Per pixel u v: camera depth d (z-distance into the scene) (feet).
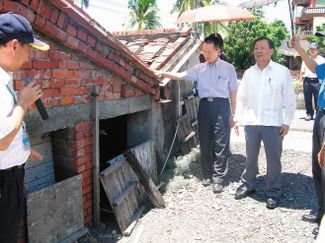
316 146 13.66
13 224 7.86
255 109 16.20
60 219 11.94
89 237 13.43
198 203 16.55
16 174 7.74
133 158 16.12
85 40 12.14
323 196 13.25
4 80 7.04
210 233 13.93
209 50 17.26
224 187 18.29
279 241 13.34
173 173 19.98
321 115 13.30
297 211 15.67
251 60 104.01
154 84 18.33
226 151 17.97
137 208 15.62
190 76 18.13
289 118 15.87
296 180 19.35
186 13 19.48
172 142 21.54
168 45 23.43
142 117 19.17
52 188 11.54
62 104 12.02
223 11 18.17
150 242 13.30
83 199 13.61
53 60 11.39
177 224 14.65
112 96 15.12
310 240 13.35
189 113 24.66
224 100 17.93
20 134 7.73
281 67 15.79
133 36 25.39
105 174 13.71
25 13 9.53
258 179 19.36
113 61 14.19
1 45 6.94
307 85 33.40
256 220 14.92
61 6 10.39
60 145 13.26
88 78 13.32
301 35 14.94
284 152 24.73
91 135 13.79
